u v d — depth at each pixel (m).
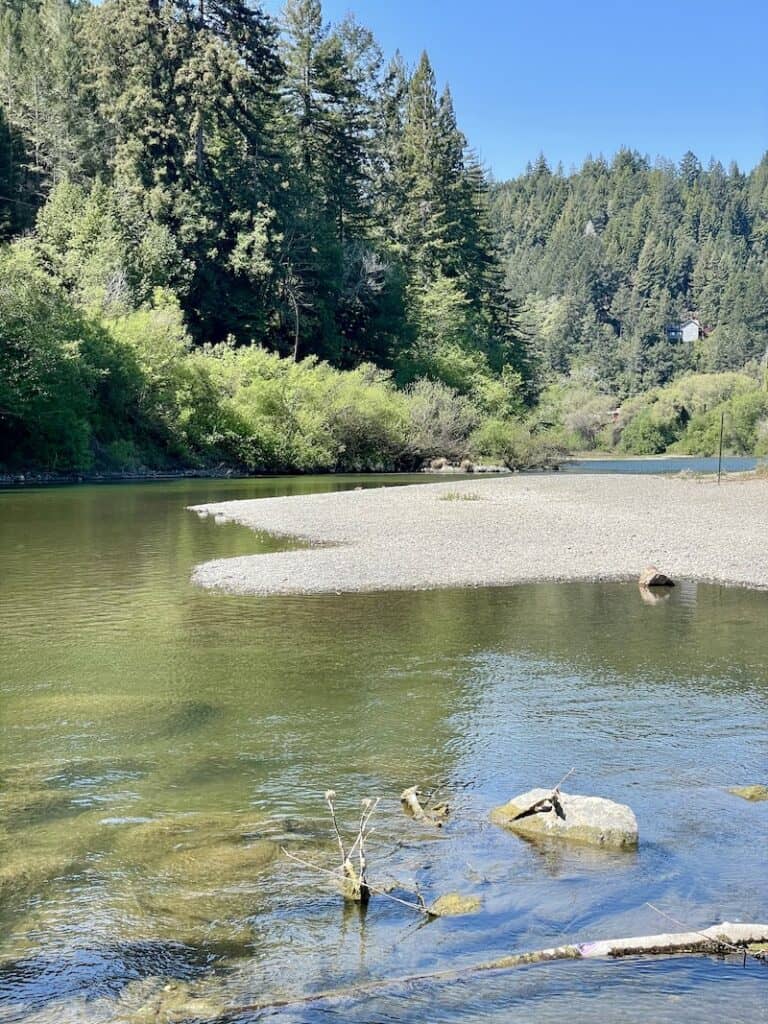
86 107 68.38
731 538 20.70
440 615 13.14
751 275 177.38
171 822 6.14
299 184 71.19
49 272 55.19
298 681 9.84
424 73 87.94
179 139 62.53
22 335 42.78
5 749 7.66
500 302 91.44
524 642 11.57
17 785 6.84
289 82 74.62
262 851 5.68
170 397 51.88
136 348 50.56
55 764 7.30
